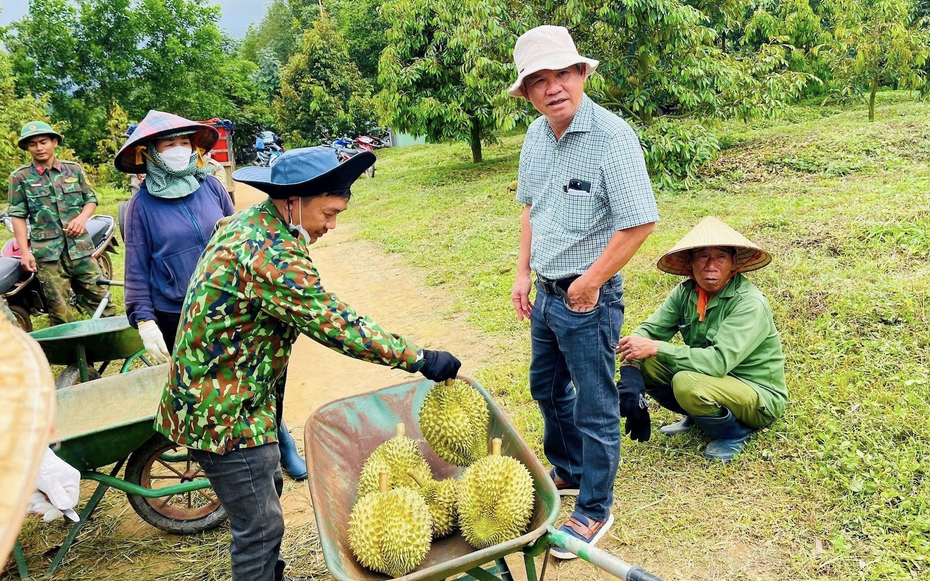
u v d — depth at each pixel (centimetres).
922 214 612
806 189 851
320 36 2683
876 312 468
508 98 1183
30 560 372
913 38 1304
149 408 376
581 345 291
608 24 1061
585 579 310
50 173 635
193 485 358
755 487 346
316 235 254
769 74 1180
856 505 319
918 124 1113
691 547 315
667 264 392
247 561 268
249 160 3231
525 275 351
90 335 437
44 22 3092
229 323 237
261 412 256
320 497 253
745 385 365
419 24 1410
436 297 721
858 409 381
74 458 329
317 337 236
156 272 368
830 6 1714
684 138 1012
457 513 270
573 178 281
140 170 379
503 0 1160
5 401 106
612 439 303
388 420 322
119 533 390
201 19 3341
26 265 624
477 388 300
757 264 378
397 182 1519
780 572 293
